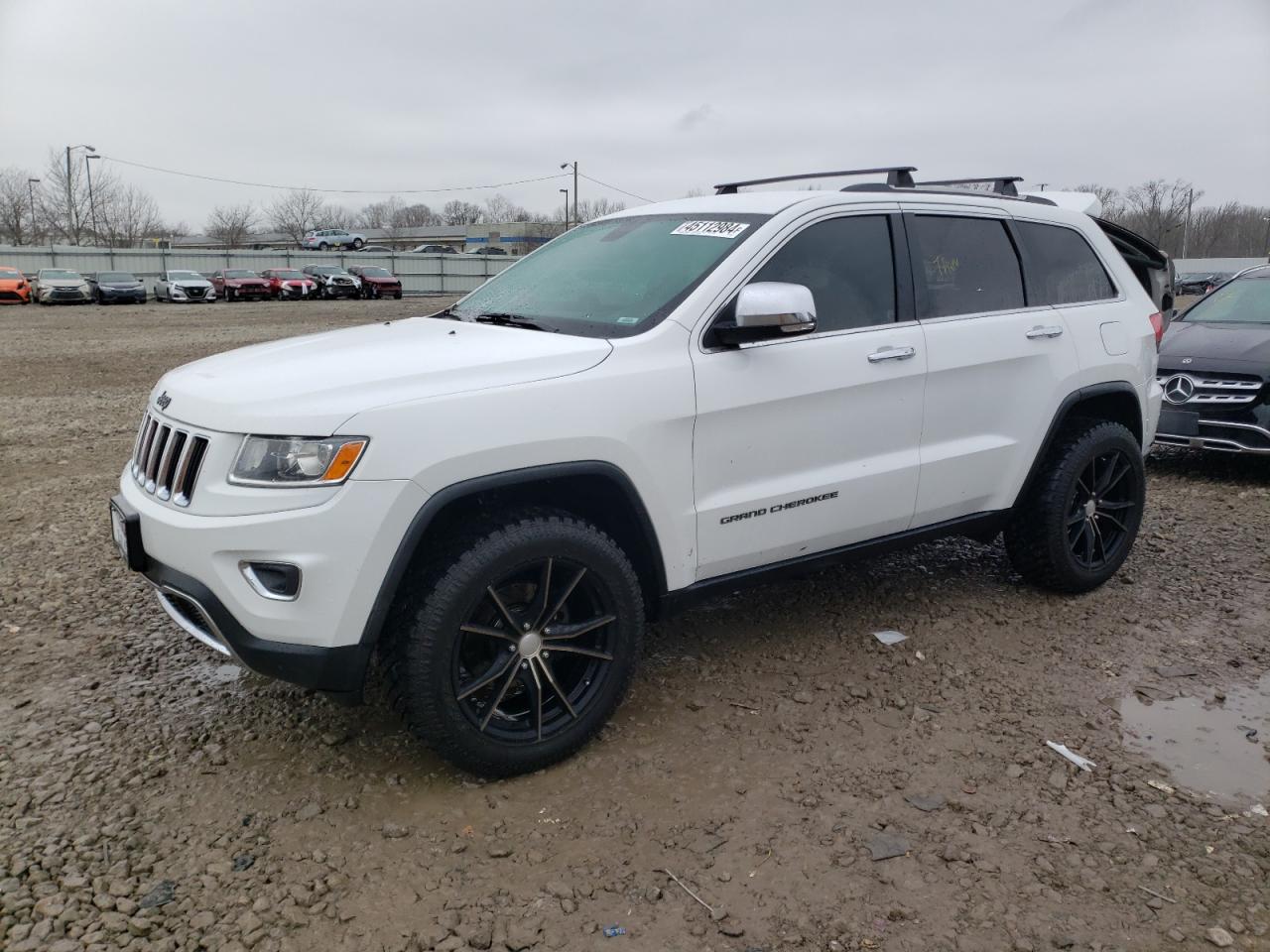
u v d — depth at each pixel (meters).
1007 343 4.21
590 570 3.17
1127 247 5.53
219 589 2.81
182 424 3.03
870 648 4.16
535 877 2.68
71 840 2.83
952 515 4.23
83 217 71.94
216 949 2.40
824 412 3.67
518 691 3.19
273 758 3.29
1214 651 4.14
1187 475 7.45
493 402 2.95
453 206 107.00
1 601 4.68
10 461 7.89
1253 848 2.78
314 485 2.74
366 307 36.00
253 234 90.75
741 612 4.57
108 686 3.81
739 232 3.68
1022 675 3.90
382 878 2.68
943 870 2.69
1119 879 2.65
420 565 2.97
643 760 3.28
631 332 3.36
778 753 3.31
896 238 4.00
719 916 2.52
